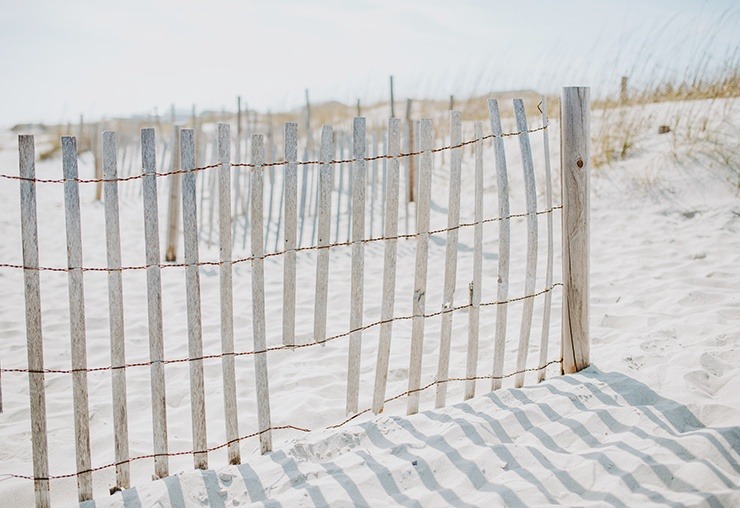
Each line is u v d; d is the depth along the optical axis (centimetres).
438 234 720
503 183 298
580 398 290
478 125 290
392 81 884
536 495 222
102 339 435
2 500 245
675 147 734
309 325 454
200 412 252
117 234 243
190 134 246
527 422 274
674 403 276
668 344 347
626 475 227
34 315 233
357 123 273
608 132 793
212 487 240
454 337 411
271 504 225
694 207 638
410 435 270
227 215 253
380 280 566
